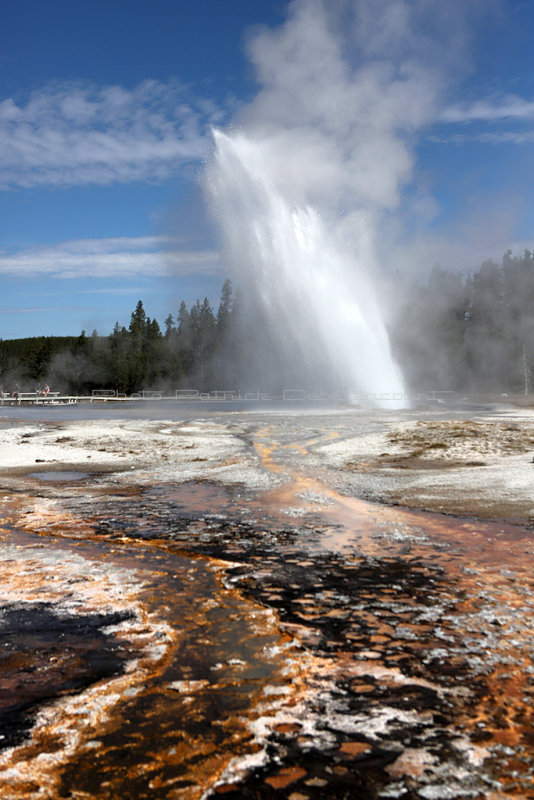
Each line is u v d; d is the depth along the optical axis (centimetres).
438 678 347
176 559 632
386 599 496
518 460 1373
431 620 445
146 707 314
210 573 579
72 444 1906
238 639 411
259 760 266
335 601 493
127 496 1035
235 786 248
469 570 576
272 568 595
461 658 376
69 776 256
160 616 460
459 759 265
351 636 415
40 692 333
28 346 13488
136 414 3806
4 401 6469
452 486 1062
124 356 11631
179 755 270
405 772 256
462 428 2055
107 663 372
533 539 697
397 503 928
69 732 290
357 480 1159
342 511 877
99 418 3366
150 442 1952
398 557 628
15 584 545
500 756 267
